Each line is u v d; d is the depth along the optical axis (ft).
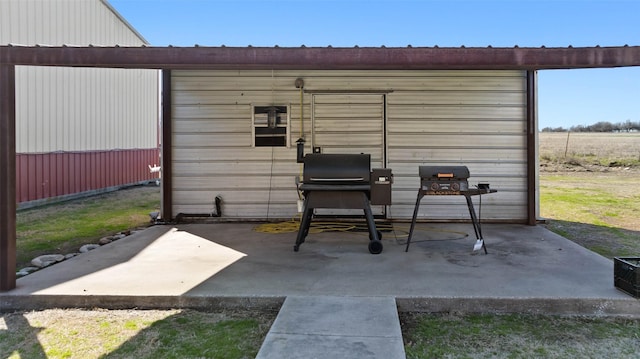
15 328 9.78
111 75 41.11
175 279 12.35
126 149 44.14
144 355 8.45
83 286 11.68
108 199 35.19
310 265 13.89
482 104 21.97
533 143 21.50
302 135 22.38
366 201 15.83
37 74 31.17
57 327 9.82
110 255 15.43
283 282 12.01
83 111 36.70
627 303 10.35
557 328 9.63
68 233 21.03
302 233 16.17
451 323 9.96
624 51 11.38
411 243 17.28
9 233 11.35
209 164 22.53
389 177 15.76
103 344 8.93
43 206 30.96
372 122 22.29
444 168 15.58
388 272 12.99
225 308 10.88
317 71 22.29
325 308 10.03
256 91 22.38
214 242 17.70
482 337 9.20
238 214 22.59
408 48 11.81
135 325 9.89
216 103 22.40
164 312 10.69
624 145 72.18
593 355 8.36
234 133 22.47
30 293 11.09
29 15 29.55
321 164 16.30
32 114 30.73
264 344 8.25
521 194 22.03
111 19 39.81
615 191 36.63
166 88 22.25
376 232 15.72
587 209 27.73
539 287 11.32
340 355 7.84
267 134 22.44
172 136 22.49
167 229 20.67
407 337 9.22
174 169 22.56
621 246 17.33
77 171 35.96
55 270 13.39
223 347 8.77
